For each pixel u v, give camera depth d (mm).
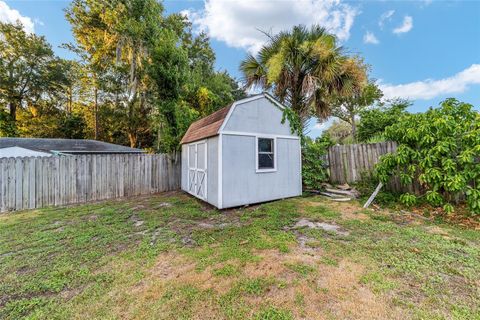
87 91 20109
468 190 3898
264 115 6129
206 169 5988
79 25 14266
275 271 2465
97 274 2492
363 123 8266
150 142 20484
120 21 10875
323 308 1887
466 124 4105
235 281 2289
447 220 3996
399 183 5664
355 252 2871
